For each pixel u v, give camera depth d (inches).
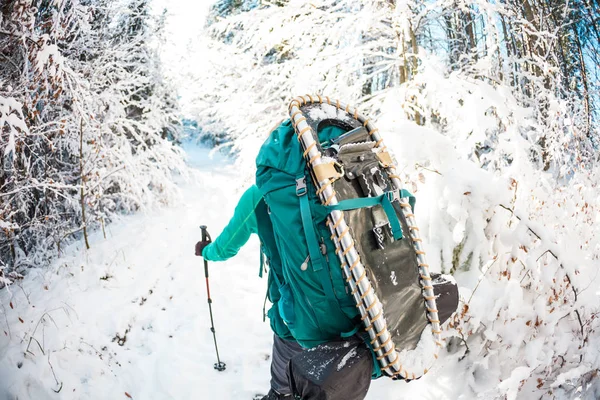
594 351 95.3
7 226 145.9
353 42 204.4
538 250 103.5
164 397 113.0
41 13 165.6
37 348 119.2
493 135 160.2
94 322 138.3
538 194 123.9
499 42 176.4
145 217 255.6
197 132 708.7
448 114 137.8
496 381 95.8
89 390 113.3
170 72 345.1
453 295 64.2
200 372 121.5
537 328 100.4
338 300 51.4
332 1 215.5
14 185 167.9
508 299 98.7
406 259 55.8
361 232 52.6
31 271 174.2
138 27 306.3
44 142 200.4
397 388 101.8
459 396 95.0
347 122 60.4
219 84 301.4
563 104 151.3
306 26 217.3
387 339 49.3
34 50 147.7
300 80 210.1
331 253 50.7
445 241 106.7
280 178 53.6
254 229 64.7
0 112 132.6
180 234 223.0
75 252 192.7
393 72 232.8
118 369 123.3
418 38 258.2
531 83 195.6
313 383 46.8
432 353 55.2
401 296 54.0
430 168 111.7
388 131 112.8
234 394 113.0
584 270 106.3
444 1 193.6
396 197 57.6
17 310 138.5
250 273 185.0
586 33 284.5
